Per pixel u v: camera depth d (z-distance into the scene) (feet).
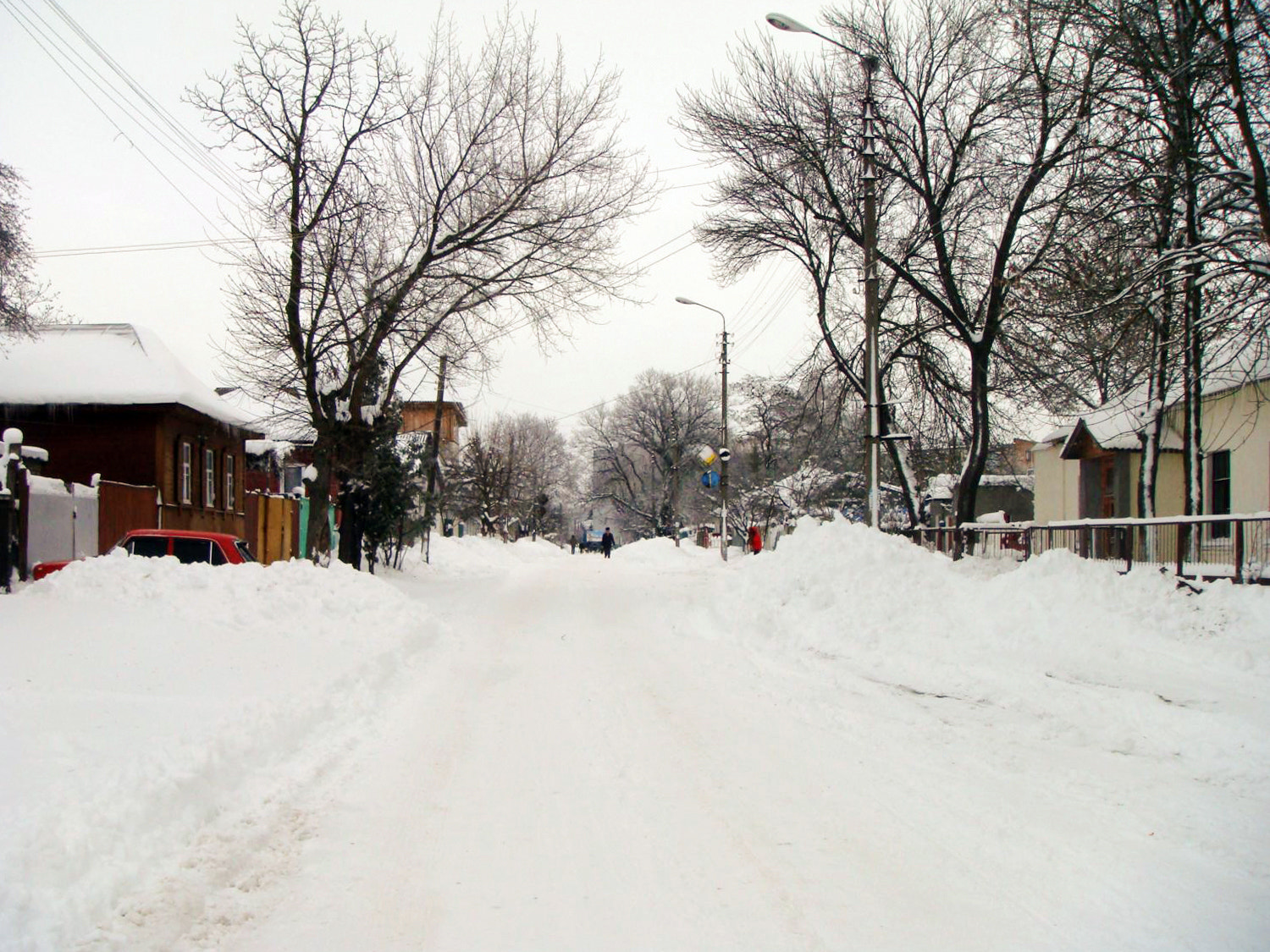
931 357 85.71
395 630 45.83
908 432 89.97
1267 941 14.34
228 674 31.55
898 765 24.82
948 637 42.19
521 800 22.25
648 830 20.02
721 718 31.01
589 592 85.40
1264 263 44.14
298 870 17.79
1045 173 66.95
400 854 18.69
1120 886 16.55
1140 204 50.78
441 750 27.09
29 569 54.29
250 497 90.07
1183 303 52.29
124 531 68.85
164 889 16.15
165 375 83.25
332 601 46.98
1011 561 59.98
